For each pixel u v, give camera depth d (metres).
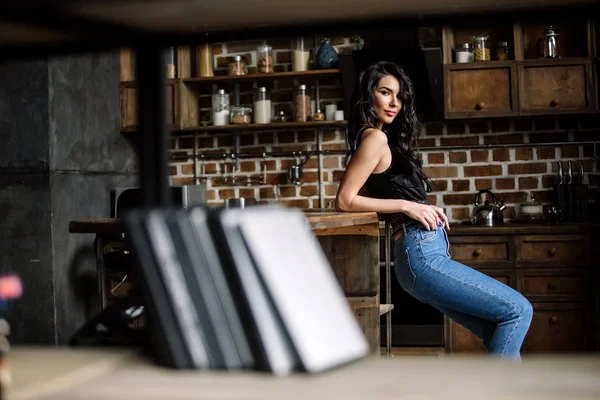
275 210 0.89
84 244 4.68
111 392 0.77
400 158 2.75
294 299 0.83
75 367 0.84
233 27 0.98
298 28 0.97
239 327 0.83
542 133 4.78
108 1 0.86
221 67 5.24
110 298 3.76
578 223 4.43
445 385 0.77
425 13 0.92
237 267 0.81
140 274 0.85
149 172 1.00
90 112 4.80
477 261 4.27
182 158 5.26
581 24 4.68
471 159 4.85
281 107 5.13
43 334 4.41
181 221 0.83
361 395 0.74
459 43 4.84
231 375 0.81
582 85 4.47
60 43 1.04
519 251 4.23
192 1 0.86
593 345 4.18
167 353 0.84
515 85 4.50
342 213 2.80
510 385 0.76
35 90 4.41
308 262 0.88
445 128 4.88
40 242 4.40
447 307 2.60
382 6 0.89
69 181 4.56
